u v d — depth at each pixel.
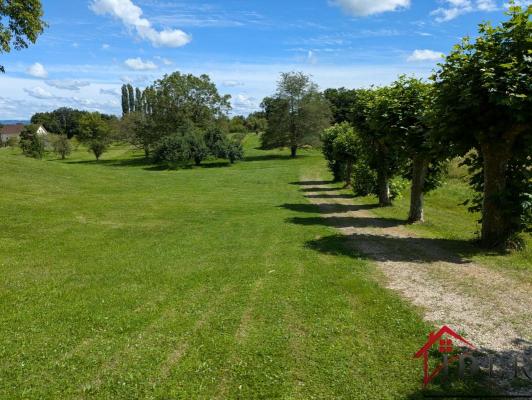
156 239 11.73
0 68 20.70
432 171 14.40
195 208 18.30
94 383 4.25
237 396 3.98
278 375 4.30
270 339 5.11
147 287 7.31
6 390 4.14
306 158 59.28
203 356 4.73
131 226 13.87
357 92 18.39
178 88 61.72
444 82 9.34
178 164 49.34
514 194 9.03
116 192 23.95
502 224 9.43
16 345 5.07
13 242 10.95
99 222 14.41
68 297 6.79
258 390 4.06
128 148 89.81
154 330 5.48
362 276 7.66
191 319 5.81
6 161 27.16
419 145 13.02
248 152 70.12
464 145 9.74
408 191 24.23
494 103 8.36
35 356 4.80
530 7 8.12
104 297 6.78
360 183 22.41
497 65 8.28
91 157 69.94
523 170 9.20
